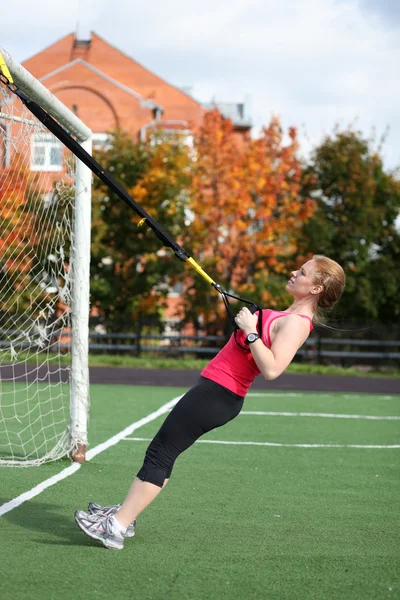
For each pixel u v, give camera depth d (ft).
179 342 79.77
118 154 82.23
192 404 13.97
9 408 35.81
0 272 38.34
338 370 70.95
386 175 91.86
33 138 23.31
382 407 41.47
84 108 114.93
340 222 87.76
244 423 33.19
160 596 11.96
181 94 120.26
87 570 13.15
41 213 29.17
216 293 79.46
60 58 121.08
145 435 28.73
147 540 15.23
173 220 79.87
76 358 23.30
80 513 14.53
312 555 14.48
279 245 79.20
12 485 19.72
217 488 20.27
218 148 77.46
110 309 84.74
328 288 14.15
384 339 82.07
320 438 29.63
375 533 16.20
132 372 62.44
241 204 76.28
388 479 22.11
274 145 78.07
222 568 13.53
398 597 12.22
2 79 13.99
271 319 14.03
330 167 87.45
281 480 21.57
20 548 14.34
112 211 81.46
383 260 90.58
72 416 23.31
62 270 25.38
